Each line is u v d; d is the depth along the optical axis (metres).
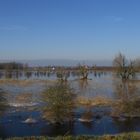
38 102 61.50
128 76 123.06
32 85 107.12
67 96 47.25
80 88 95.19
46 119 46.09
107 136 25.88
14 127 42.09
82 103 61.41
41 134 38.56
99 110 54.62
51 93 47.00
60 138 25.45
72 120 46.41
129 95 59.66
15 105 58.31
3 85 108.00
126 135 26.14
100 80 136.50
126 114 50.56
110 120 47.06
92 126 43.16
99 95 76.25
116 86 95.94
